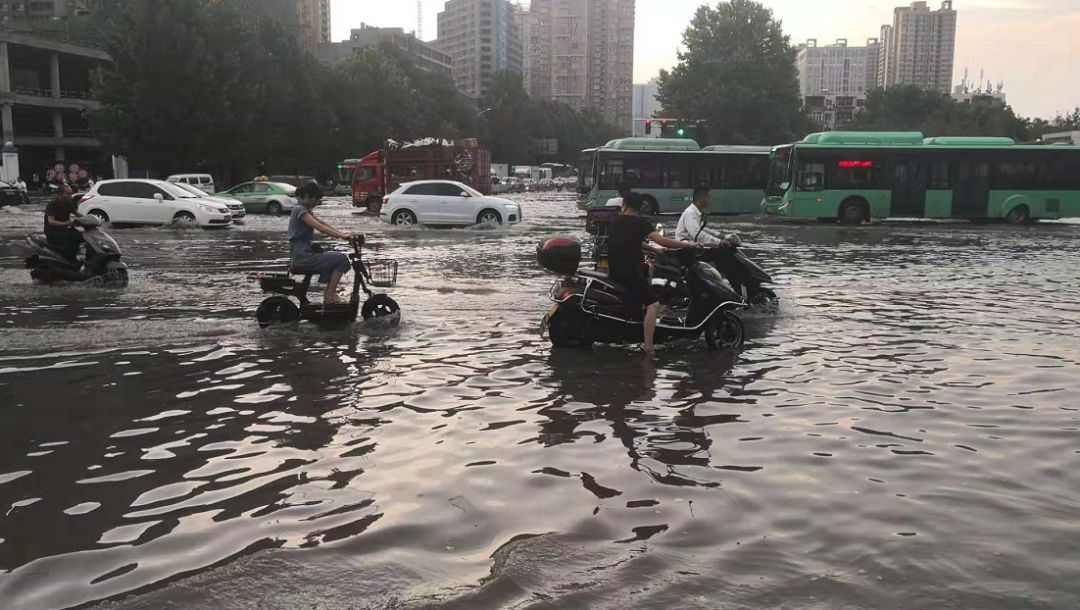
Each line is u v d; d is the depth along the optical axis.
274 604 3.02
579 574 3.26
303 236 8.77
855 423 5.41
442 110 92.75
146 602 3.04
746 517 3.85
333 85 70.00
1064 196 28.20
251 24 58.50
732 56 70.06
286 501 4.05
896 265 15.68
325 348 7.75
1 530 3.71
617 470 4.50
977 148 28.19
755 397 6.09
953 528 3.73
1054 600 3.07
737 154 31.69
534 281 12.77
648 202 31.50
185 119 50.62
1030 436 5.13
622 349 7.91
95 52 70.12
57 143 66.94
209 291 11.45
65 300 10.60
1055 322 9.41
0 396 5.96
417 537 3.62
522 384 6.45
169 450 4.82
